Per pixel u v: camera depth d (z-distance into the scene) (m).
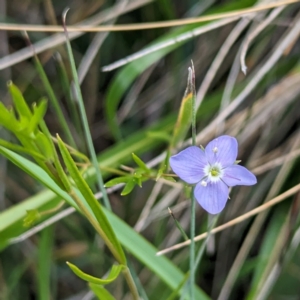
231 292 0.21
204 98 0.21
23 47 0.24
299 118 0.21
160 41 0.19
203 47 0.22
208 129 0.19
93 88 0.23
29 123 0.12
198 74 0.22
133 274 0.17
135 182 0.15
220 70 0.22
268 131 0.21
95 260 0.21
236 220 0.17
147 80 0.24
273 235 0.20
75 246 0.22
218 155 0.14
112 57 0.24
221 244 0.21
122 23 0.23
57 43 0.20
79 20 0.23
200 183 0.14
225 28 0.21
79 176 0.13
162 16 0.23
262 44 0.21
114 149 0.20
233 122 0.20
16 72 0.23
